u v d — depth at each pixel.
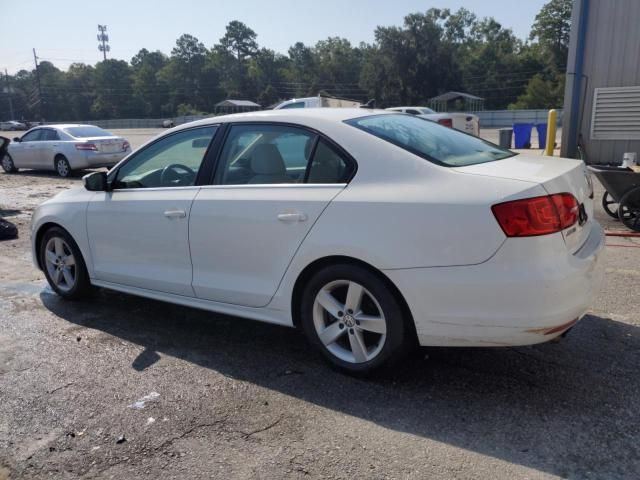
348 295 3.44
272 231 3.61
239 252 3.80
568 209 3.09
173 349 4.11
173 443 2.93
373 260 3.22
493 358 3.78
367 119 3.77
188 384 3.56
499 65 86.31
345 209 3.33
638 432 2.89
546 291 2.89
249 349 4.09
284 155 3.72
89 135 15.73
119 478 2.67
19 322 4.70
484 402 3.24
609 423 2.99
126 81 113.56
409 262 3.13
